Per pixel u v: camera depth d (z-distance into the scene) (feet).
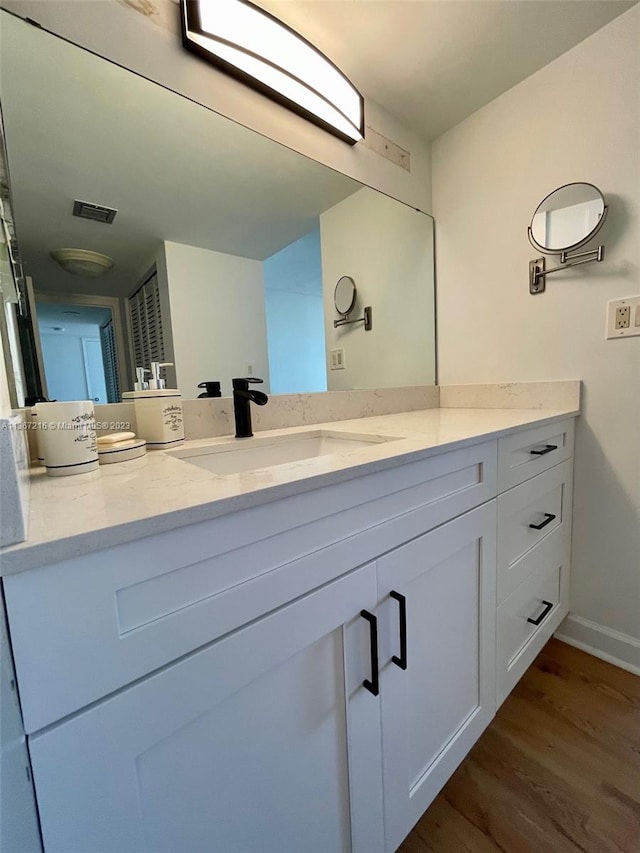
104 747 1.29
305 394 4.17
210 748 1.57
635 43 3.59
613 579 4.31
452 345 5.48
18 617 1.12
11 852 0.94
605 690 3.92
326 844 2.04
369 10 3.35
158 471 2.12
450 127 5.11
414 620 2.47
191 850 1.55
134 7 2.79
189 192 3.36
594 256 4.00
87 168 2.85
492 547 3.16
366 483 2.08
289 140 3.77
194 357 3.46
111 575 1.28
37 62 2.54
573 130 4.05
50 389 2.74
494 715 3.37
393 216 4.96
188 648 1.47
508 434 3.24
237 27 2.99
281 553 1.73
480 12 3.43
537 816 2.80
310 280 4.25
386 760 2.31
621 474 4.15
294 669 1.83
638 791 2.93
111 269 3.00
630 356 3.96
